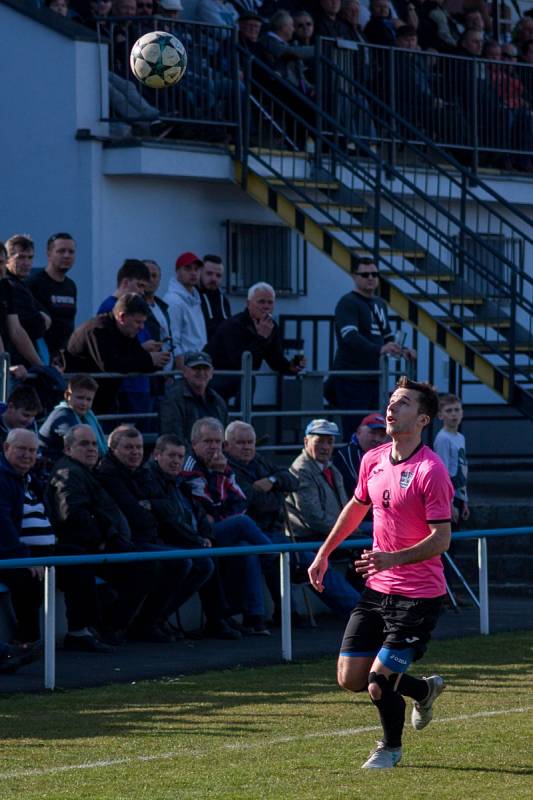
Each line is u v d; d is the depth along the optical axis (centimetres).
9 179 4672
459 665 2853
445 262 5262
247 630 3259
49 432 3216
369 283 4216
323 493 3456
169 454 3206
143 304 3512
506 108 5400
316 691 2569
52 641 2588
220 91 4662
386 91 5116
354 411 4056
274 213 5016
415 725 2091
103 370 3503
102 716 2339
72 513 2986
